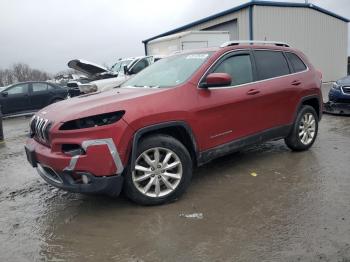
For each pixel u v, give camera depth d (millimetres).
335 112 10164
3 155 7633
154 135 4211
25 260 3309
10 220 4160
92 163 3764
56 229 3867
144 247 3393
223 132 4781
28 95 15586
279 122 5629
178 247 3355
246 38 21312
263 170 5363
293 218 3777
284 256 3111
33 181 5590
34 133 4555
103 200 4531
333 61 24688
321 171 5180
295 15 22031
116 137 3840
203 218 3895
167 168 4230
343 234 3400
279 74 5680
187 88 4465
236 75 5055
